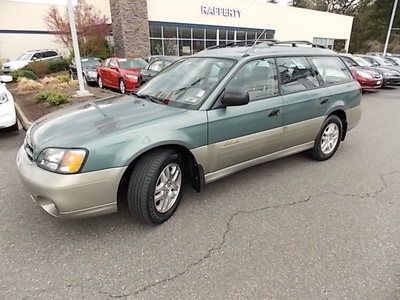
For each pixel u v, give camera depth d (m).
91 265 2.51
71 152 2.54
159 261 2.56
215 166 3.38
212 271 2.46
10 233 2.90
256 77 3.66
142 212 2.88
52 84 13.26
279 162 4.72
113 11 20.00
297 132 4.14
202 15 23.02
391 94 12.91
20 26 23.44
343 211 3.35
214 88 3.32
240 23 25.39
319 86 4.40
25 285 2.30
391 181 4.11
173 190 3.16
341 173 4.35
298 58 4.20
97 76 13.95
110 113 3.18
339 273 2.44
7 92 6.10
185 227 3.03
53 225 3.04
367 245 2.78
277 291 2.26
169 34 21.84
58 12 22.09
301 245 2.77
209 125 3.17
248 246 2.75
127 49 19.77
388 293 2.24
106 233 2.92
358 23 50.00
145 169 2.82
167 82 3.85
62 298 2.19
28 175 2.65
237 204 3.47
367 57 16.66
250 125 3.52
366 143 5.84
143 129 2.82
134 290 2.27
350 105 4.86
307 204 3.49
